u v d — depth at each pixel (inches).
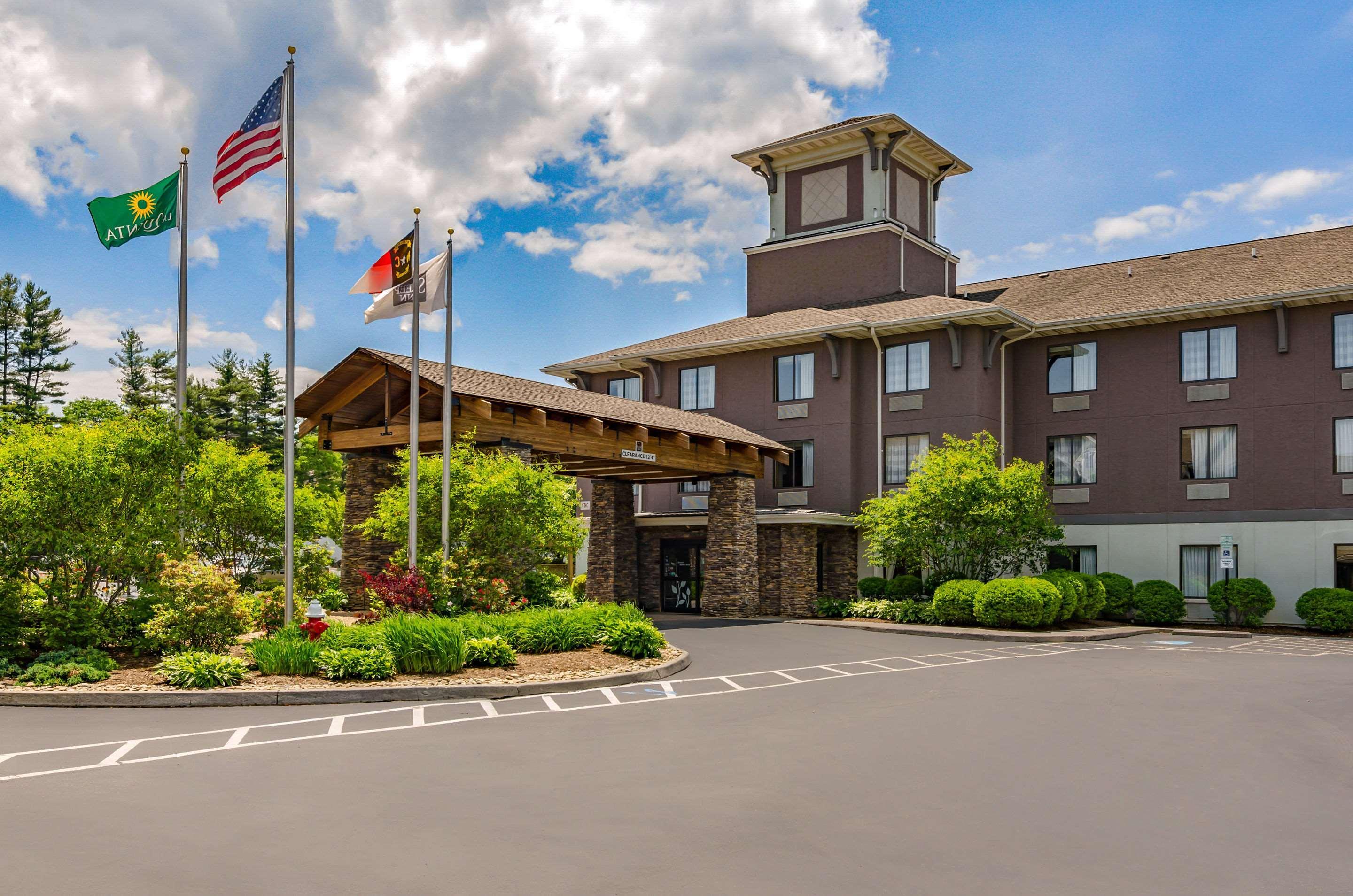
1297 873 261.7
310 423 1007.6
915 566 1163.9
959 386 1224.2
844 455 1282.0
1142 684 633.6
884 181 1454.2
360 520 998.4
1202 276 1256.2
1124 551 1206.9
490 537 837.8
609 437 1017.5
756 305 1550.2
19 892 235.8
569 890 241.9
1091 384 1246.3
